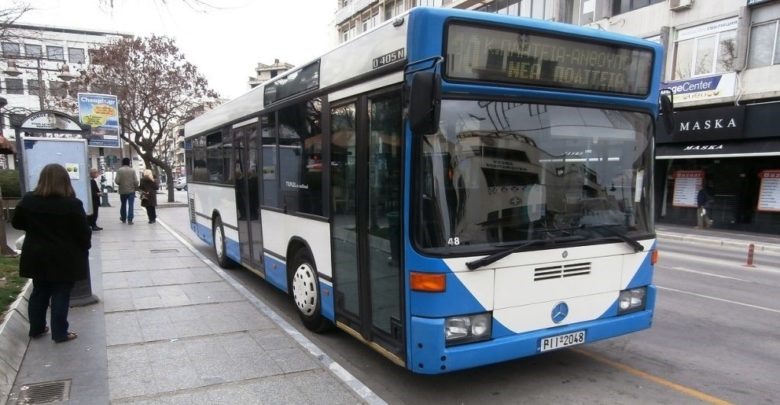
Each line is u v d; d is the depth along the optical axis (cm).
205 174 1044
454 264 360
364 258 435
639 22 2202
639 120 452
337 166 481
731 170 1964
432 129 327
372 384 439
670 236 1777
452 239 363
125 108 2388
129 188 1598
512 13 2747
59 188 496
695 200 2102
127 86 2341
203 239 1077
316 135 523
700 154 1919
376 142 413
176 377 436
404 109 367
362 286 441
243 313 626
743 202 1930
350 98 451
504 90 381
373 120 417
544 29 392
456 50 363
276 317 612
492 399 414
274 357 484
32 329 522
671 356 520
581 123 418
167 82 2439
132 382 424
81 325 569
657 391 435
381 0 3897
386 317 409
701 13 1981
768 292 848
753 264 1184
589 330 416
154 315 612
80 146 878
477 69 371
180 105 2506
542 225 398
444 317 360
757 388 445
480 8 2914
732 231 1914
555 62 401
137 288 748
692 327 625
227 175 870
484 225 375
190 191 1222
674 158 2045
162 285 769
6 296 601
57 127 834
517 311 386
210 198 998
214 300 685
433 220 361
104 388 410
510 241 384
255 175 723
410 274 368
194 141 1156
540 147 398
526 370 475
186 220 1792
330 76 488
